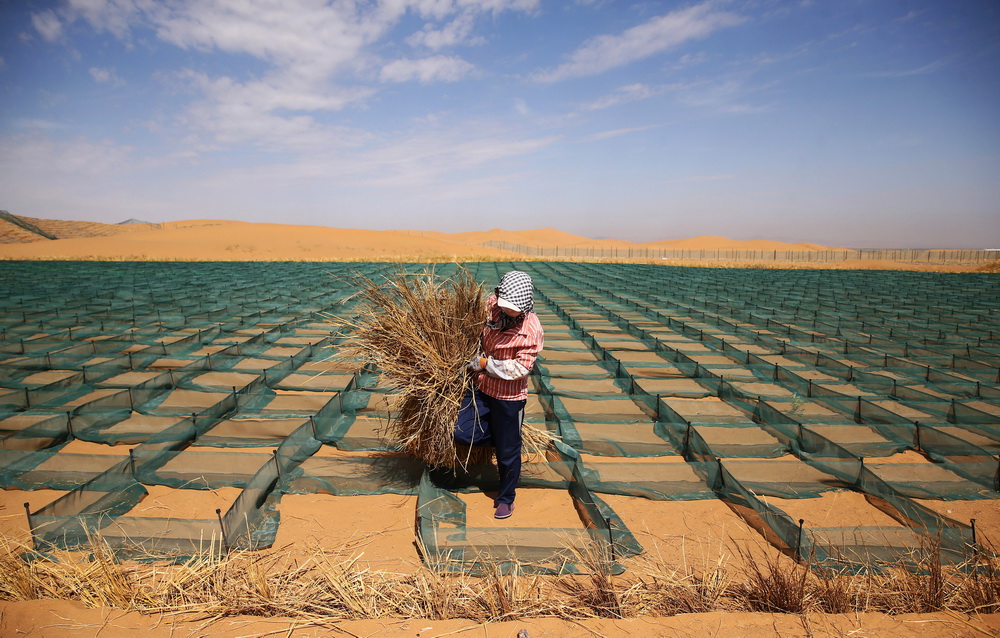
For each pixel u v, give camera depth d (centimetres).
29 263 3030
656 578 278
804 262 5644
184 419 496
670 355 830
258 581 260
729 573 297
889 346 937
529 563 299
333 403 539
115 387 650
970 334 1091
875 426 538
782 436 512
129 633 230
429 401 362
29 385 644
